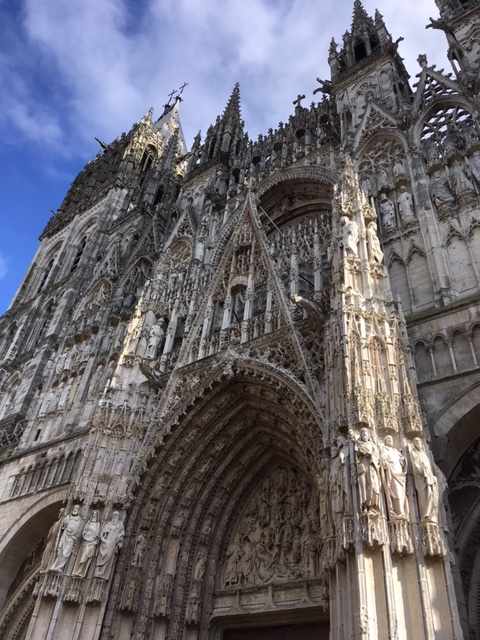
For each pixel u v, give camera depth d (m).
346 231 22.00
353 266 20.75
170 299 33.12
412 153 27.31
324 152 33.44
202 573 22.16
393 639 11.70
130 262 42.47
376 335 18.39
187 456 23.97
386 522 13.54
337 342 18.62
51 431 33.53
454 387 17.84
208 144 45.88
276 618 20.25
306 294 26.69
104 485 23.06
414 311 21.25
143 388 27.42
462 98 27.94
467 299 19.53
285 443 23.23
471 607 15.02
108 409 25.73
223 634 21.44
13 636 26.97
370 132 30.44
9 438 35.94
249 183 33.97
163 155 59.31
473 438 17.69
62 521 21.73
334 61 38.75
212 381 23.77
